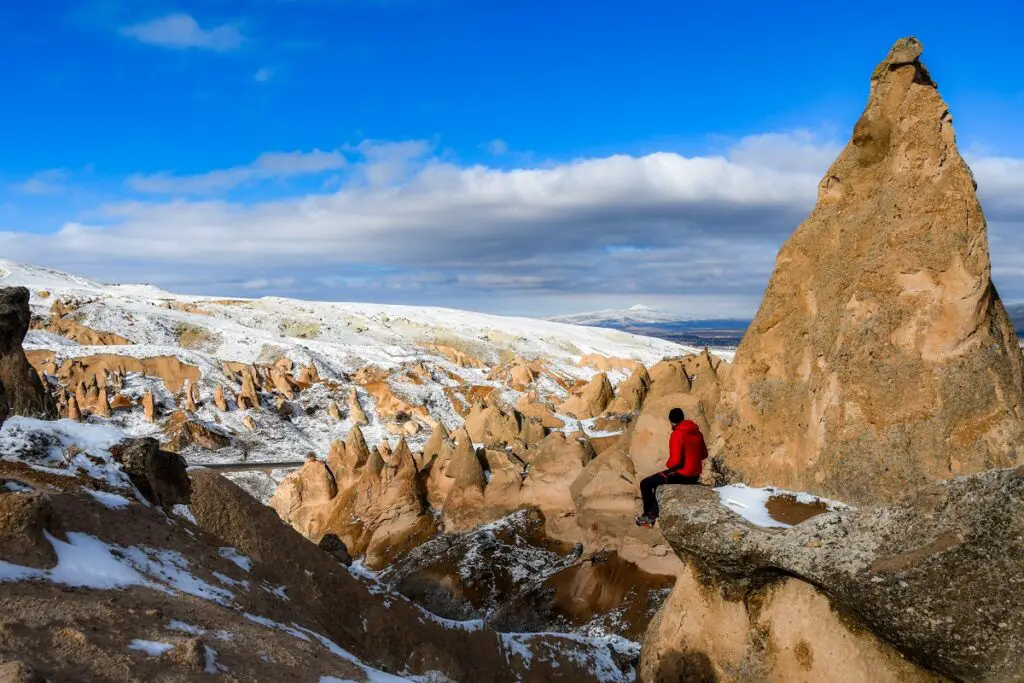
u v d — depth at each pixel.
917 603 6.76
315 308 197.88
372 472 40.41
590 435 43.72
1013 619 6.44
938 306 11.02
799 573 7.66
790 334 12.99
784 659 8.42
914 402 10.99
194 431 75.38
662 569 26.50
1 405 10.85
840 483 11.35
